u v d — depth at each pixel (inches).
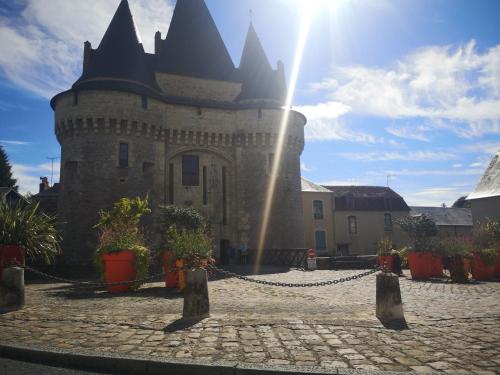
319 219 1509.6
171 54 1122.0
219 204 1087.0
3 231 316.5
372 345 176.1
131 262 402.0
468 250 505.7
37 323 227.3
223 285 464.8
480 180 1221.7
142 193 950.4
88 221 889.5
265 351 168.6
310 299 335.6
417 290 385.7
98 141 924.6
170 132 1044.5
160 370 155.6
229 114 1117.7
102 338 192.7
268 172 1095.6
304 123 1203.2
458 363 151.4
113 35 1004.6
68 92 949.2
